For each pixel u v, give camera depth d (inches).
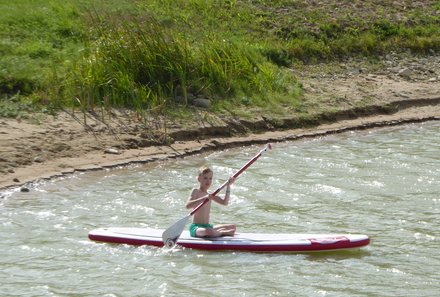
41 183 955.3
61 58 1293.1
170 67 1274.6
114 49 1263.5
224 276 695.7
